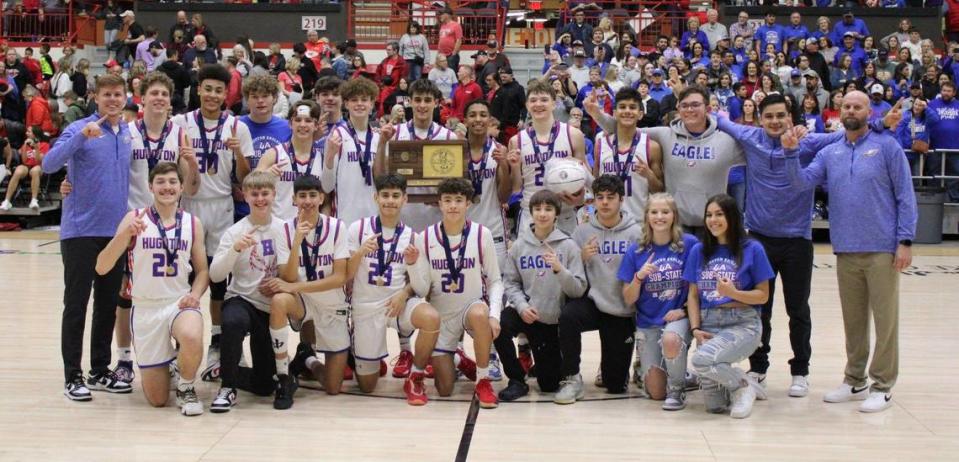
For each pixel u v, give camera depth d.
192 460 4.74
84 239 5.98
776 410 5.80
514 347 6.11
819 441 5.16
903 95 16.20
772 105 5.94
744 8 19.33
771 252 6.14
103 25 21.47
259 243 5.91
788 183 6.01
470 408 5.81
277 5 20.08
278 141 6.85
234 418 5.53
